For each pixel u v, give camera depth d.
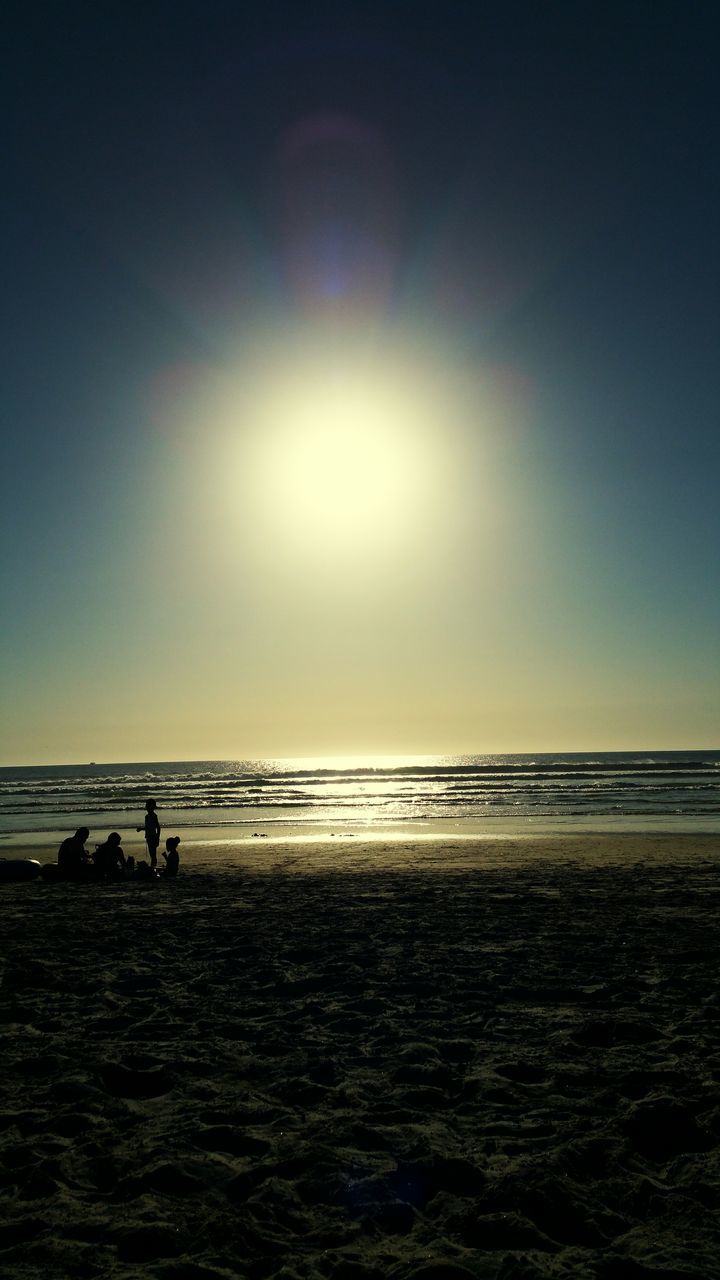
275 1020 6.23
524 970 7.69
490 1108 4.46
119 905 12.71
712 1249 3.05
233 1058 5.36
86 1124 4.30
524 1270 2.91
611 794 45.00
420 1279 2.85
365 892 13.73
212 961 8.31
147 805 18.55
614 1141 3.97
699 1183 3.58
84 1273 2.94
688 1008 6.33
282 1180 3.65
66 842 16.45
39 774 116.69
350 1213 3.37
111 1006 6.68
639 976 7.39
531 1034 5.77
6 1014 6.46
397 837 26.52
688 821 30.16
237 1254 3.05
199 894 13.94
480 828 29.12
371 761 171.88
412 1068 5.09
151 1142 4.07
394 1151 3.95
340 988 7.15
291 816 35.88
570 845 22.91
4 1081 4.99
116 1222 3.29
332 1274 2.92
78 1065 5.24
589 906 11.77
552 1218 3.29
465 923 10.38
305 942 9.25
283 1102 4.62
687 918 10.58
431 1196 3.53
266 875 16.78
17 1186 3.65
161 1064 5.24
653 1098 4.45
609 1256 3.00
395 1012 6.39
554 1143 3.99
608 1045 5.51
